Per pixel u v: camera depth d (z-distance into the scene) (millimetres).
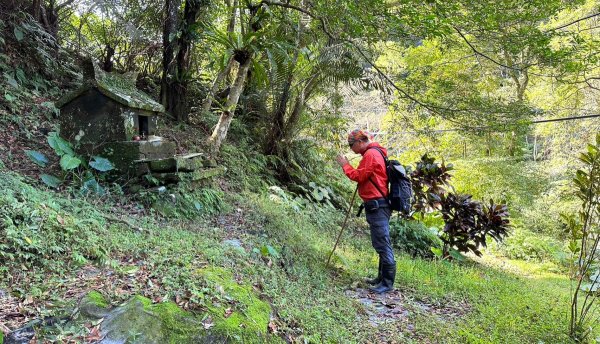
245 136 7668
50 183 3838
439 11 5055
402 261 5125
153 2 6820
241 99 7852
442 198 6391
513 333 3213
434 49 10297
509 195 12039
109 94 4277
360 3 5008
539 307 3926
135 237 3127
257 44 6066
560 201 11484
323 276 3918
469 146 13242
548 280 6441
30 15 5816
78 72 6527
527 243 9039
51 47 6238
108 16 7148
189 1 6164
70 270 2434
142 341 1900
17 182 3260
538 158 15227
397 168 3965
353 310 3295
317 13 5871
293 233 4848
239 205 5246
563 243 9852
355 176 3980
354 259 4859
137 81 7141
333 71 6109
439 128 12078
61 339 1815
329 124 8023
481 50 8281
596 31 10875
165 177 4484
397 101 7977
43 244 2506
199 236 3609
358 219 7621
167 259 2729
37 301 2064
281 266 3705
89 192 3871
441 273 4965
